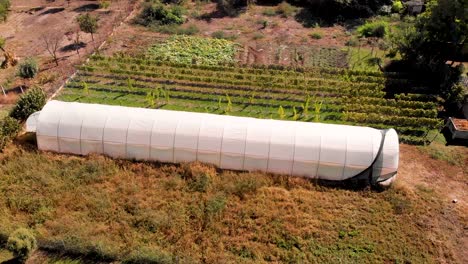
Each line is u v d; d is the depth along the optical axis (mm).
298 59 42031
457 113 34938
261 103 35281
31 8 51719
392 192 26531
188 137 27938
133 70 38688
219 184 26516
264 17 51000
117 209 24797
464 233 24312
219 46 43844
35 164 27594
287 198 25766
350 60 42062
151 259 21656
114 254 22031
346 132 28188
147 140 28109
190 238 23172
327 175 27484
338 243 23312
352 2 50594
